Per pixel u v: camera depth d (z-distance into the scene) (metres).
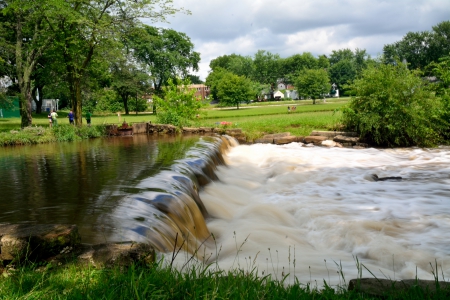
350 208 9.52
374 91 21.02
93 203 7.31
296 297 3.52
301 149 20.02
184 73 82.12
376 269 5.91
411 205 9.67
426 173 14.00
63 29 28.34
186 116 29.09
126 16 28.92
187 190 8.55
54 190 8.70
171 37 80.38
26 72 31.81
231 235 7.58
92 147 17.81
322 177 13.62
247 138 23.41
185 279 3.75
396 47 101.25
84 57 31.30
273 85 145.12
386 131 20.47
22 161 13.79
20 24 31.58
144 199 7.28
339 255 6.76
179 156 13.36
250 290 3.57
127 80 62.16
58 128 23.12
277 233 7.78
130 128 24.27
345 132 22.28
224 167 15.30
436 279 3.94
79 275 3.85
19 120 50.56
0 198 8.09
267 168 15.91
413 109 19.98
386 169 14.96
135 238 5.37
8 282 3.70
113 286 3.47
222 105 78.62
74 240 4.49
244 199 10.85
